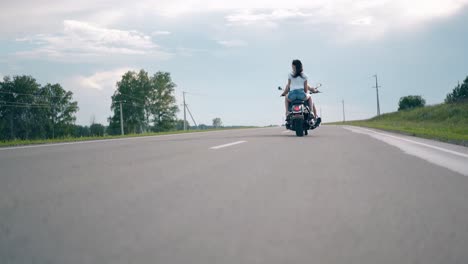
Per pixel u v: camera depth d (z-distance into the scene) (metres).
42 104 86.38
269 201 3.66
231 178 4.89
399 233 2.73
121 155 7.50
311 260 2.24
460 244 2.51
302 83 13.85
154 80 98.31
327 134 15.63
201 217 3.09
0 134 84.19
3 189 4.10
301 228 2.83
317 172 5.41
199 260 2.21
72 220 2.95
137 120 95.81
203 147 9.24
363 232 2.75
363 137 13.40
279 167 5.86
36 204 3.44
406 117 53.12
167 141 11.84
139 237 2.58
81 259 2.19
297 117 13.60
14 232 2.65
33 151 8.96
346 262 2.21
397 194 4.01
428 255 2.33
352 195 3.95
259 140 11.66
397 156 7.45
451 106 48.69
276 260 2.23
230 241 2.54
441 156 7.59
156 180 4.70
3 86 86.12
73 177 4.87
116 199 3.67
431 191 4.17
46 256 2.23
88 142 12.45
